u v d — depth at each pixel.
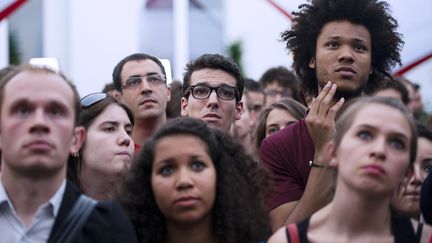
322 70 5.17
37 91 3.69
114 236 3.70
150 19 11.96
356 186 3.58
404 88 7.25
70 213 3.73
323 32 5.25
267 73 7.97
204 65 5.57
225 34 12.51
